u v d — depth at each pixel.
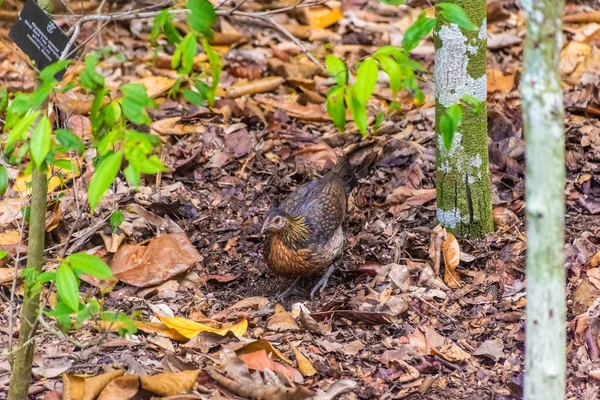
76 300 5.19
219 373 7.48
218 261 10.41
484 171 10.01
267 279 10.18
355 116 4.89
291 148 12.60
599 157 11.84
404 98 13.94
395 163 12.07
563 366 5.54
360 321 8.89
